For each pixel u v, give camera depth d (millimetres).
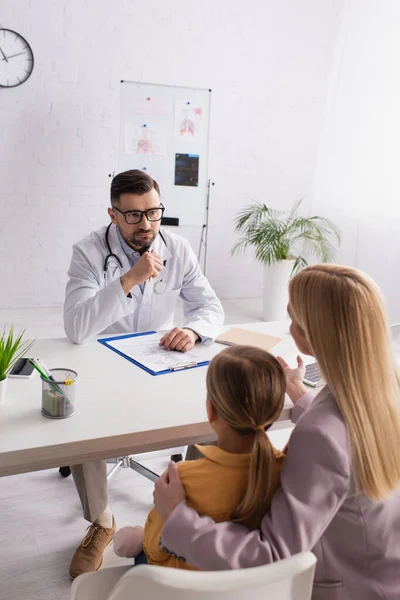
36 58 4098
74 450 1227
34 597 1665
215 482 964
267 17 4594
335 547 1012
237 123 4715
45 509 2059
